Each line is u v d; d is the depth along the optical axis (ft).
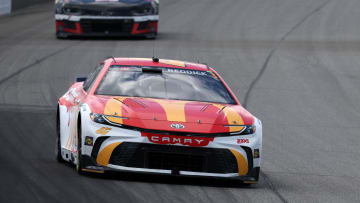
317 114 151.43
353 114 154.51
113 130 78.38
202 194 75.97
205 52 225.56
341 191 85.10
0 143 98.63
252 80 187.21
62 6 238.48
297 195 80.43
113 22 237.66
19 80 165.17
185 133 78.43
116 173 83.66
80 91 92.68
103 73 92.07
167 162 78.43
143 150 77.87
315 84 188.55
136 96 87.20
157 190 75.82
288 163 103.35
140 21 240.94
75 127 84.48
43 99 143.54
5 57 198.18
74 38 246.27
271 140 122.11
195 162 79.25
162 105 83.41
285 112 150.92
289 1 417.90
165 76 92.84
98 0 240.32
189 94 89.56
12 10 344.69
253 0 422.00
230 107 87.76
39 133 109.40
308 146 118.83
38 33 258.57
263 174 93.71
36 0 387.55
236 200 74.54
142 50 218.79
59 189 72.23
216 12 358.84
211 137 79.30
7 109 129.29
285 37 276.82
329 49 251.39
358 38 284.00
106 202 67.87
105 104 82.07
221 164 79.87
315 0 425.28
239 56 223.51
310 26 315.17
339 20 339.98
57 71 179.52
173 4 395.75
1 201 65.10
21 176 77.61
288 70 206.28
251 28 299.99
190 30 284.61
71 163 89.97
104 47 223.51
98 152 78.59
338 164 105.50
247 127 82.33
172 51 221.46
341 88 185.68
